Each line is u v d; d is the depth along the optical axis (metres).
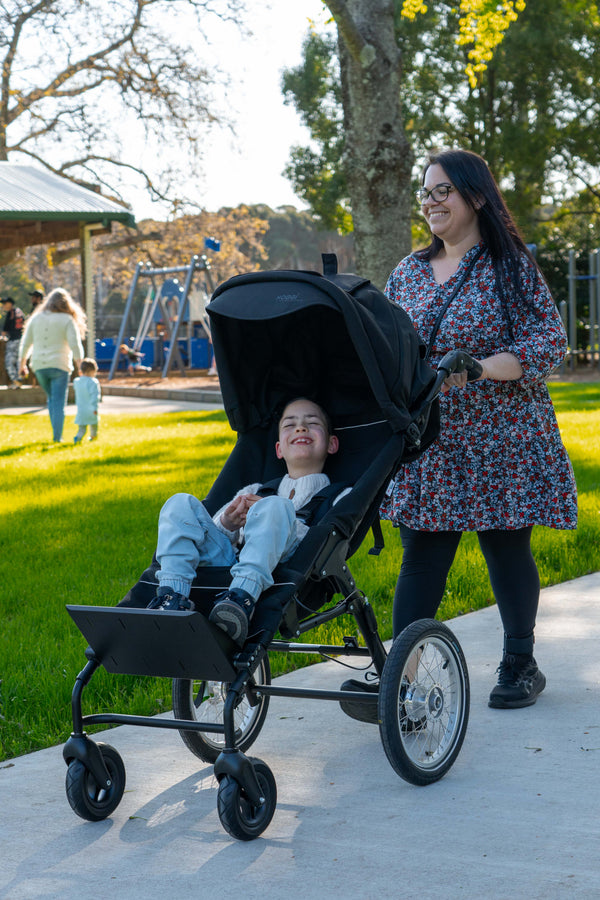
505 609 4.21
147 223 39.91
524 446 4.05
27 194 21.70
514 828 3.06
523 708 4.15
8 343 21.94
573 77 34.94
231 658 3.04
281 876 2.84
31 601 5.99
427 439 3.83
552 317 4.05
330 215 39.12
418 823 3.14
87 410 13.59
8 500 9.34
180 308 27.64
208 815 3.30
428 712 3.57
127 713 4.32
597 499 8.52
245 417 4.00
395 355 3.51
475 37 14.29
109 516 8.48
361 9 10.23
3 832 3.21
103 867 2.95
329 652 3.74
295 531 3.31
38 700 4.39
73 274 57.00
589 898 2.61
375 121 10.33
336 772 3.61
